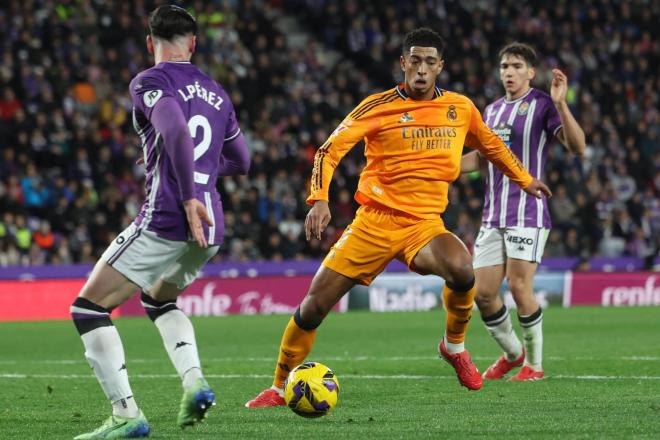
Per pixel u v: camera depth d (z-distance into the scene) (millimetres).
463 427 8430
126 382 8102
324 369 9117
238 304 28656
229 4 39031
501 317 12430
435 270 10055
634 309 28797
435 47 10078
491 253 12555
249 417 9344
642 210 35219
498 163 10898
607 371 13312
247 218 30812
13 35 32500
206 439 7957
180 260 8211
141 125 8055
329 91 36562
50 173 29766
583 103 38500
